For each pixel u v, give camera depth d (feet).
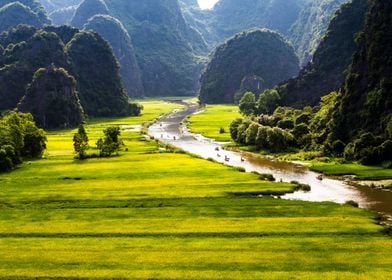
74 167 352.69
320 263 157.99
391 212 229.25
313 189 281.54
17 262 164.04
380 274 147.43
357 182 300.20
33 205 246.47
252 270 152.76
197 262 160.76
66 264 161.58
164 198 253.85
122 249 175.52
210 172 323.78
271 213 223.10
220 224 205.05
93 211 232.32
